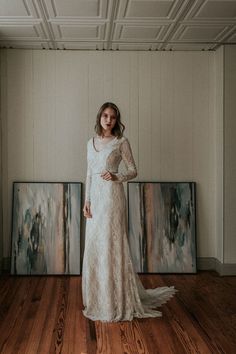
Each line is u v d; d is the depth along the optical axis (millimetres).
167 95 4426
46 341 2660
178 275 4305
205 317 3107
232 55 4207
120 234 3141
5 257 4379
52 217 4309
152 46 4238
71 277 4195
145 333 2807
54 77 4348
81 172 4402
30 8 3201
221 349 2562
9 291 3703
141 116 4418
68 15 3354
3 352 2502
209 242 4531
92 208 3215
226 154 4254
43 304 3355
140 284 3406
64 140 4379
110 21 3480
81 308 3270
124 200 3236
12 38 3959
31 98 4344
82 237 4367
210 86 4457
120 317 3035
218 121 4379
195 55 4426
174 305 3377
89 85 4363
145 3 3105
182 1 3068
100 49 4332
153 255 4348
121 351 2527
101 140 3275
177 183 4434
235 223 4281
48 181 4387
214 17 3418
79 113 4375
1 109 4320
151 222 4375
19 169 4371
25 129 4355
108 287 3059
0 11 3264
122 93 4391
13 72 4320
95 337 2732
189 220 4406
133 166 3279
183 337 2738
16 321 2986
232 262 4293
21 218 4305
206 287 3885
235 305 3383
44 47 4266
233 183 4270
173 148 4453
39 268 4246
